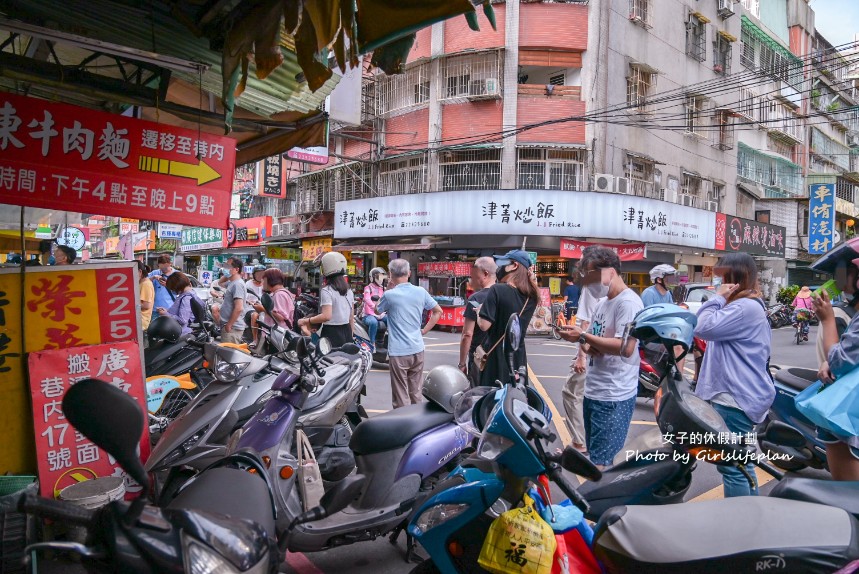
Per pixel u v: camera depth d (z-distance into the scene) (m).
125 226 26.81
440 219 17.22
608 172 18.28
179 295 7.47
